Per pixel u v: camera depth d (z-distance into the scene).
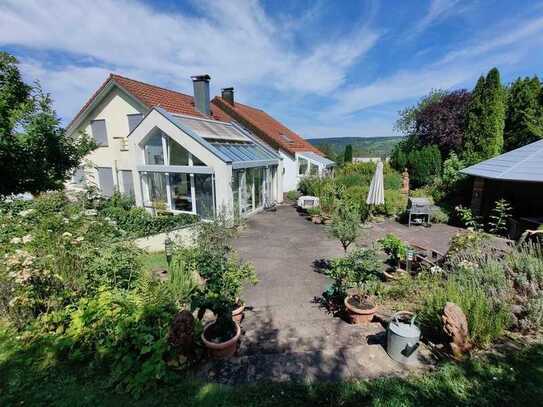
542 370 3.25
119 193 15.14
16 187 10.15
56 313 4.25
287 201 20.16
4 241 7.31
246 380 3.35
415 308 5.09
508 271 5.08
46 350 3.80
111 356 3.52
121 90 17.30
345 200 13.88
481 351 3.64
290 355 3.86
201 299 4.07
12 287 4.37
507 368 3.31
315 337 4.79
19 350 3.84
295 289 6.92
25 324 4.24
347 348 4.04
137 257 6.43
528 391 2.96
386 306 5.53
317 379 3.36
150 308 4.04
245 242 10.87
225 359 3.80
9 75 8.94
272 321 5.40
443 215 13.52
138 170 14.07
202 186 13.04
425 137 21.77
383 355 3.85
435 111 20.66
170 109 16.89
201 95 18.73
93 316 3.90
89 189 13.48
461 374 3.26
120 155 18.25
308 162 23.83
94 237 6.85
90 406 2.96
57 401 3.03
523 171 10.55
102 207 13.03
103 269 5.31
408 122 30.19
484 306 3.95
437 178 17.81
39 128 9.45
